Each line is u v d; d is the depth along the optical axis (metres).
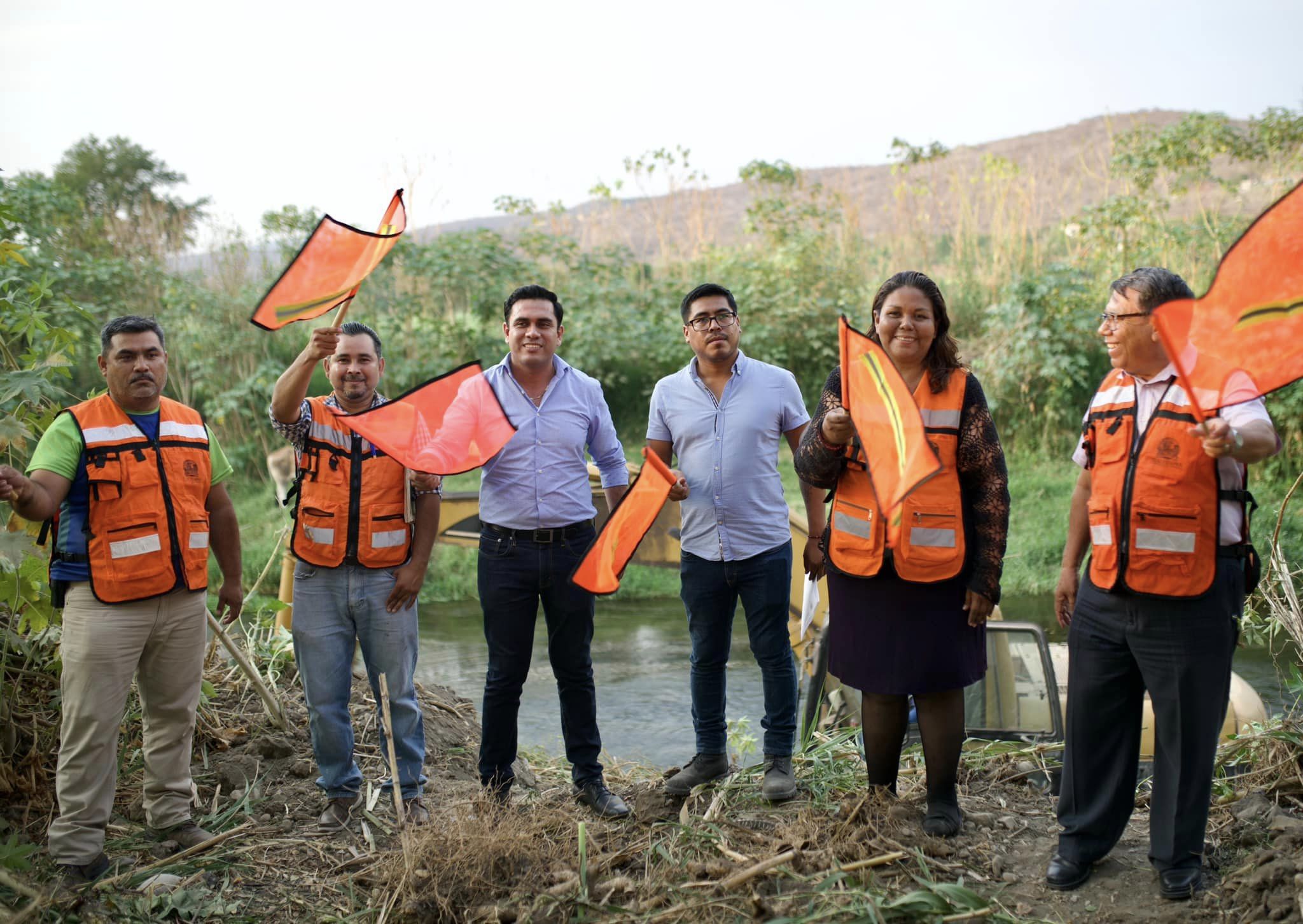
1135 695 3.22
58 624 4.38
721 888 3.28
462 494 8.45
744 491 3.96
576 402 4.14
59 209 17.50
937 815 3.60
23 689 4.32
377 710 4.57
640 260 22.05
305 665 4.12
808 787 4.05
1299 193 2.68
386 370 15.93
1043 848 3.55
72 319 14.82
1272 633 4.40
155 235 18.12
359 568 4.11
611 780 5.36
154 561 3.65
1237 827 3.45
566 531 4.04
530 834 3.69
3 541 3.66
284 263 17.91
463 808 4.03
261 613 6.10
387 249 3.67
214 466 4.03
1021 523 13.09
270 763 4.62
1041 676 5.12
